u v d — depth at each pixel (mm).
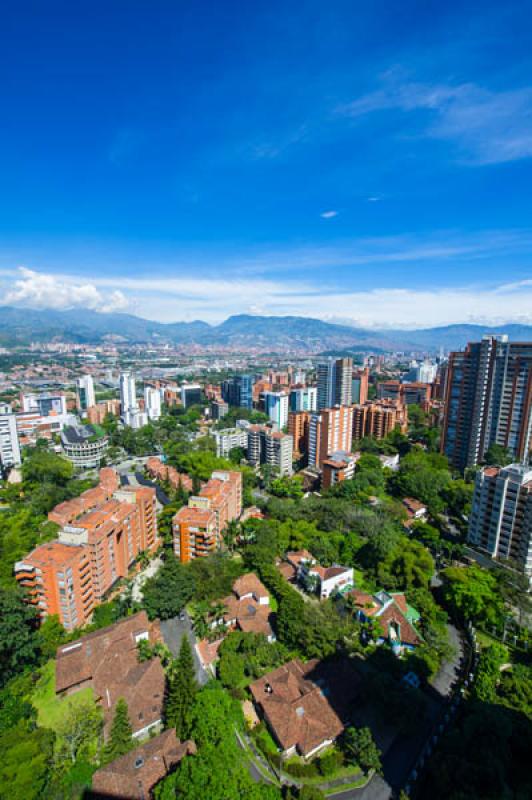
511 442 164750
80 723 67938
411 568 105000
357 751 63531
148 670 78812
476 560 116438
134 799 57969
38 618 91250
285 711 69875
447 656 85250
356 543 120688
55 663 82125
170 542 133250
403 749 67188
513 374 161500
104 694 75750
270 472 182375
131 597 104438
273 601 103062
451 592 97312
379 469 178375
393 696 70188
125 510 117625
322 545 119562
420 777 62438
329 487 167375
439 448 190875
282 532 124688
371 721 71875
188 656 70125
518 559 110438
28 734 65812
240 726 69375
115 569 111188
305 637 83875
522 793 57594
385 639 89000
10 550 118188
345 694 74062
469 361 172875
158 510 164750
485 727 63969
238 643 85938
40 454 191375
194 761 56438
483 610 91750
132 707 72375
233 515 146750
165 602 96125
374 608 95938
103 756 65125
